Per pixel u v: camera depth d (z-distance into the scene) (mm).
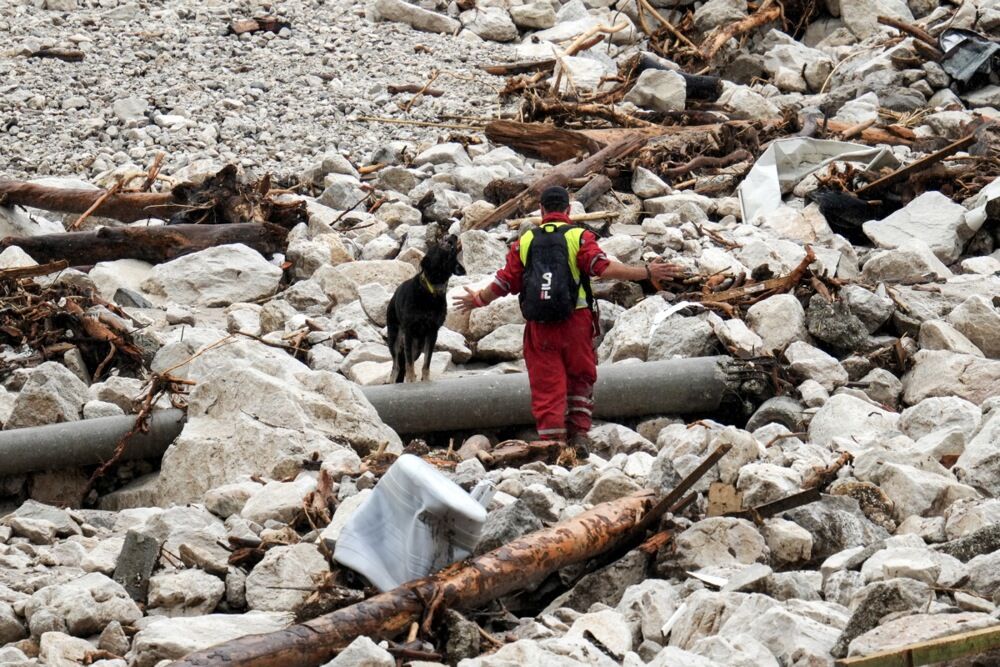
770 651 14805
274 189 40281
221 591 18234
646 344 29141
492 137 45156
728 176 41562
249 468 23141
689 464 20469
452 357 29734
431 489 16688
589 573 18250
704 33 59844
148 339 29547
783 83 55906
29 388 26531
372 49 55281
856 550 17906
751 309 29641
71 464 25203
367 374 27312
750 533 18141
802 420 25953
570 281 23609
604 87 53188
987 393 26312
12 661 15891
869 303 29328
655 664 14250
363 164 43750
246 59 52875
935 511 19516
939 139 44844
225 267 33781
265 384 23984
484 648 15875
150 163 43500
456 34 58812
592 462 22906
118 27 54969
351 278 33156
